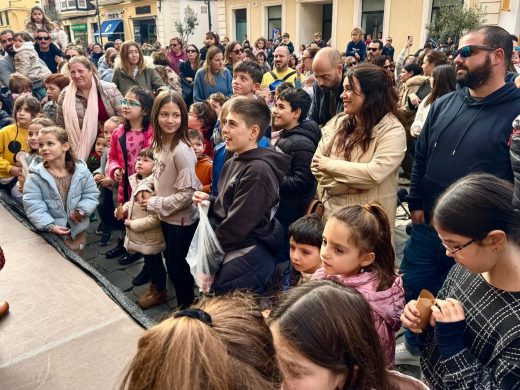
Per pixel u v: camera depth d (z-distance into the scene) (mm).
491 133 1970
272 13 18859
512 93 1952
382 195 2328
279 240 2332
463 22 11516
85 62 3896
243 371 673
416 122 3740
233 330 732
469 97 2094
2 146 3859
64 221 3031
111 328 2010
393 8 15023
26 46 5844
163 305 3043
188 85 6801
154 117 2621
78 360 1804
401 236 3969
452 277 1348
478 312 1155
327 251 1703
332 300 1080
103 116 4148
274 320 1069
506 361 1052
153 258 2949
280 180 2201
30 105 3812
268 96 4441
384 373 1140
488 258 1090
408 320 1245
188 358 638
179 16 22719
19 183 3697
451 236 1102
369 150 2289
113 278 3459
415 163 2436
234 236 2125
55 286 2369
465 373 1116
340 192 2371
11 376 1712
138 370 674
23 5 31766
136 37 25609
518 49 5727
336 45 17062
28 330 1999
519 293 1088
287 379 1031
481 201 1062
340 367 1046
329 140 2512
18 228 3145
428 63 4812
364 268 1707
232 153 2619
